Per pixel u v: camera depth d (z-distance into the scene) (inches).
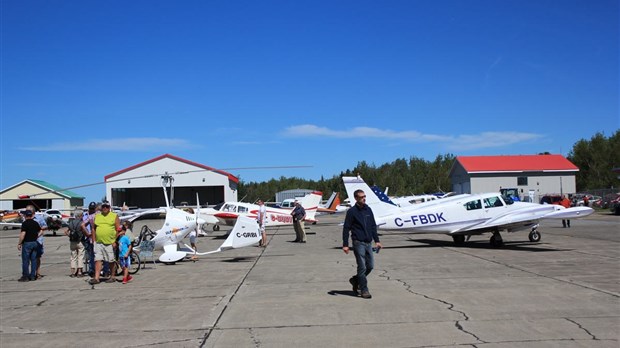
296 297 362.0
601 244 703.7
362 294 350.6
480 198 710.5
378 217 712.4
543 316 284.4
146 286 438.0
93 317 316.8
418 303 328.5
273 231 1283.2
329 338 250.5
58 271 569.6
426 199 1563.7
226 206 1118.4
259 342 247.3
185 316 311.0
